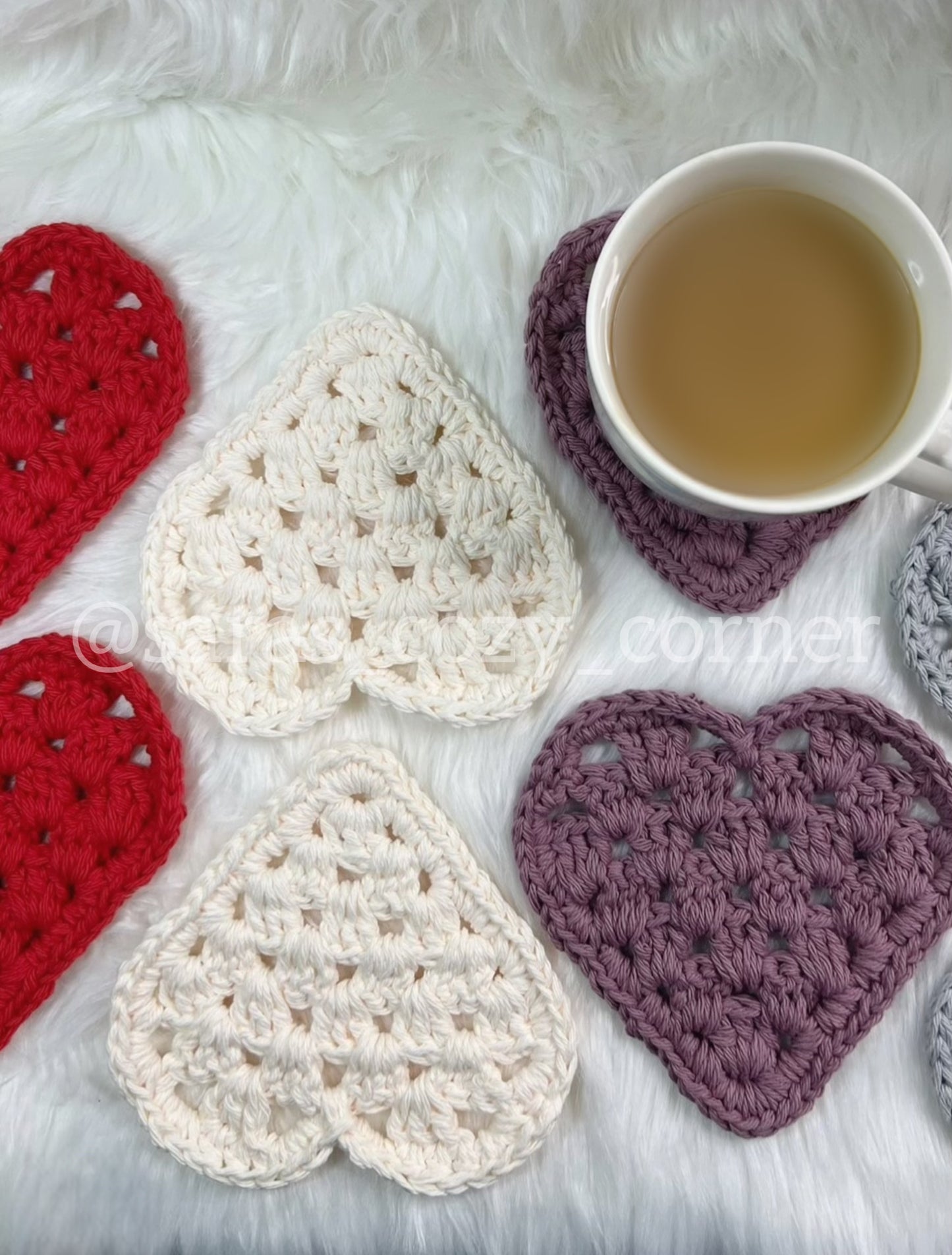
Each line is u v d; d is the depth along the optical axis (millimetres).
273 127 515
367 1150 490
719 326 396
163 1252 507
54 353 505
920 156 506
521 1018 488
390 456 497
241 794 512
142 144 520
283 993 492
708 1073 481
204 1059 493
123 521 520
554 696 510
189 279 520
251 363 519
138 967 490
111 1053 490
